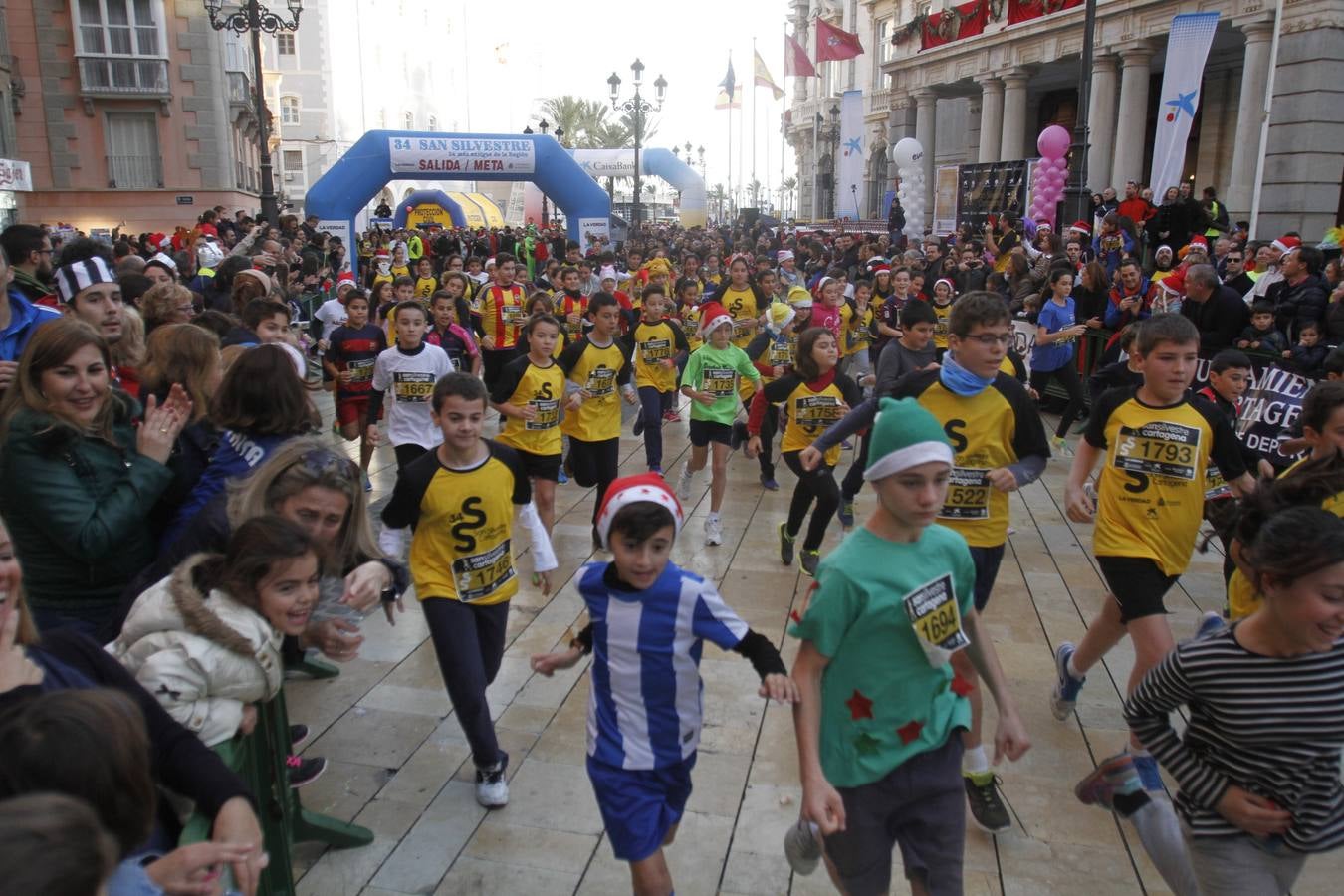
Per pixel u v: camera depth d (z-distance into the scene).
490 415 11.95
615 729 3.04
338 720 4.74
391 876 3.59
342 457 3.21
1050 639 5.62
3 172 21.25
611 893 3.50
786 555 6.85
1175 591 6.34
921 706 2.81
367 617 5.97
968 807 3.87
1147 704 2.61
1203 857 2.60
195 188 31.22
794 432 6.53
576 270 12.55
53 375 3.13
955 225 21.59
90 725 1.68
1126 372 7.80
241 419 3.58
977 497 4.17
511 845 3.77
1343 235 12.86
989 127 30.77
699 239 29.19
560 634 5.70
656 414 8.49
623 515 2.86
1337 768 2.46
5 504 3.15
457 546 4.07
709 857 3.68
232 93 33.19
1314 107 20.30
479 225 54.53
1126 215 15.52
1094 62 26.05
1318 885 3.51
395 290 11.02
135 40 29.92
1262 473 5.02
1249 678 2.41
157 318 5.98
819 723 2.89
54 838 1.19
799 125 63.25
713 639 2.95
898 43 36.34
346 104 57.50
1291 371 6.93
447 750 4.47
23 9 29.12
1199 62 15.30
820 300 10.16
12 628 2.05
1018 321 11.52
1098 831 3.83
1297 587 2.26
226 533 3.11
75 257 6.34
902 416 2.69
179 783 2.25
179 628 2.58
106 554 3.20
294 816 3.61
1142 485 4.07
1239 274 11.03
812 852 3.03
